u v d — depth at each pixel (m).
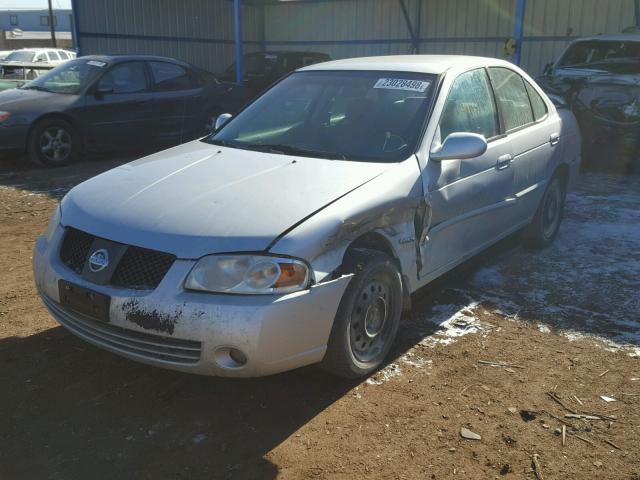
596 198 7.54
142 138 10.07
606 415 3.09
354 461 2.73
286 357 2.83
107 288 2.92
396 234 3.42
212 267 2.78
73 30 15.87
